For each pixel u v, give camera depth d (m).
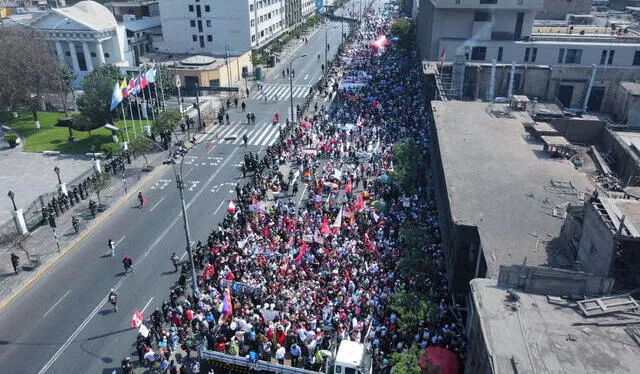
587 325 20.73
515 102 53.22
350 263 35.91
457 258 30.91
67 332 33.59
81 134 70.38
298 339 30.14
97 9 96.44
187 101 84.06
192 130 71.12
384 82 85.38
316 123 69.69
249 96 88.25
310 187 51.16
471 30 79.00
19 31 79.62
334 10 194.25
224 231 41.47
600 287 22.30
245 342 30.80
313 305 32.25
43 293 37.59
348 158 58.16
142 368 30.41
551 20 105.44
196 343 30.98
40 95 75.62
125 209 49.78
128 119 75.12
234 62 97.06
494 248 27.91
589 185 35.44
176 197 52.00
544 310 21.67
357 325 29.80
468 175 36.81
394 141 60.22
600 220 24.06
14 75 72.00
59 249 42.75
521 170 37.66
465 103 55.84
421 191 46.75
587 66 67.25
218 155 62.44
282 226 42.06
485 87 69.06
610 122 56.47
